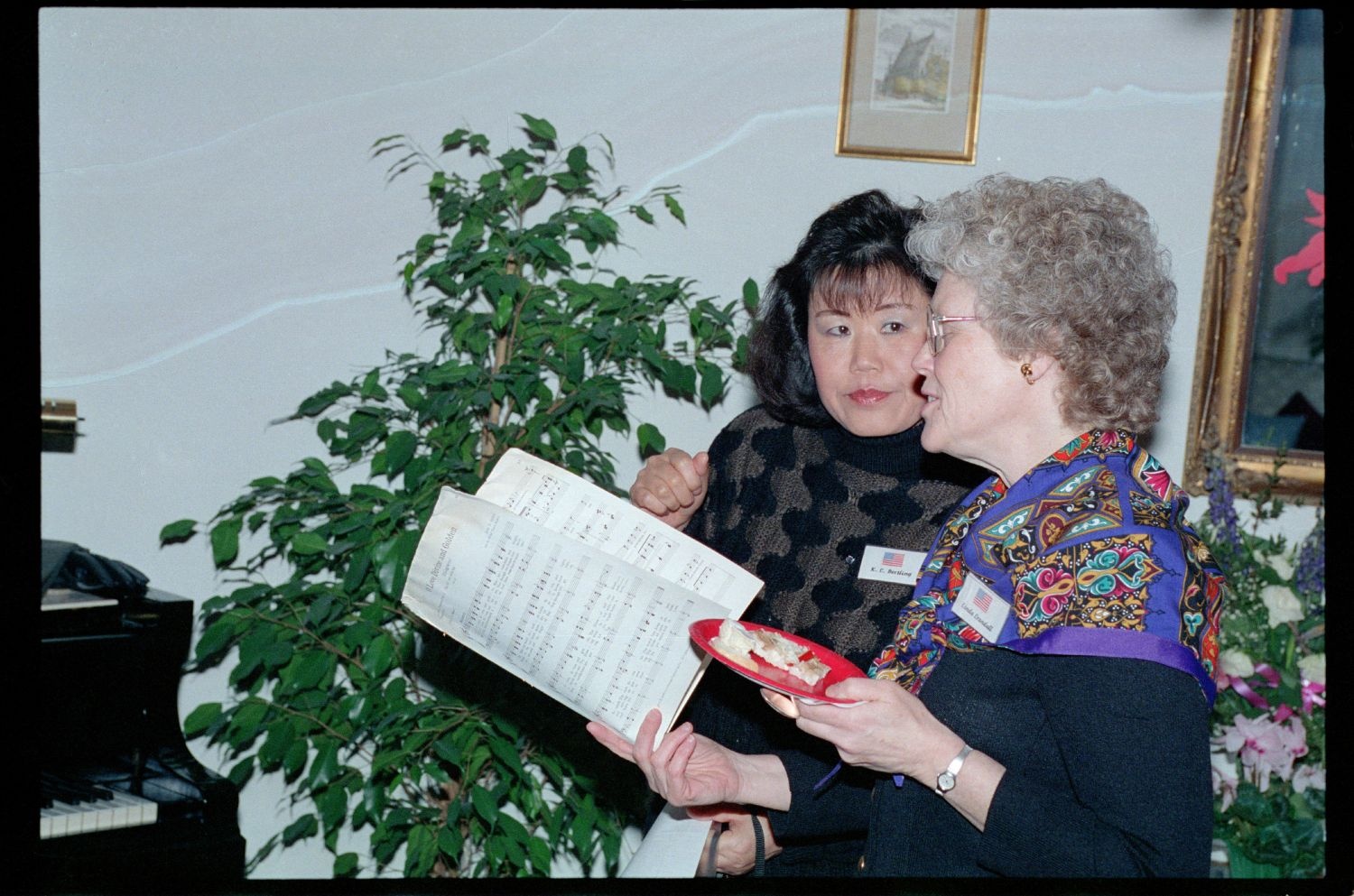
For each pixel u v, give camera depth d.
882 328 1.66
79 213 2.62
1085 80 2.72
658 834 1.58
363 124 2.69
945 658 1.28
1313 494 2.70
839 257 1.66
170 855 2.02
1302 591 2.35
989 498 1.38
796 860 1.61
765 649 1.29
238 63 2.65
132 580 2.08
